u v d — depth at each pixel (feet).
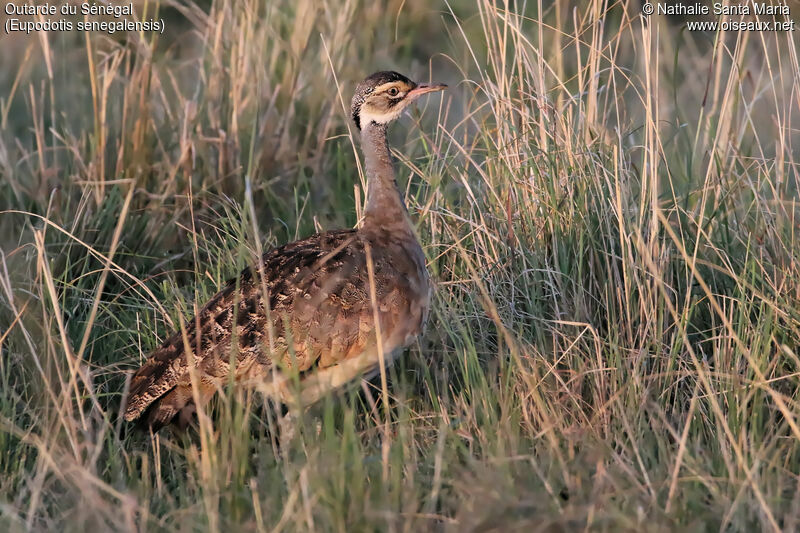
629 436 31.76
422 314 36.40
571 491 30.09
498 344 37.70
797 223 42.80
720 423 32.91
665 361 36.42
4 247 44.04
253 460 33.50
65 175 49.67
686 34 64.49
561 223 41.27
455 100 63.77
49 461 29.63
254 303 33.86
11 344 37.45
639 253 38.65
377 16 65.00
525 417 33.86
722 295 39.06
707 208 45.50
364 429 36.32
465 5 70.69
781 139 42.19
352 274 34.81
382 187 37.52
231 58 52.44
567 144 41.96
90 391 32.55
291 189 52.13
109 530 28.50
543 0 64.39
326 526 28.32
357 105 38.14
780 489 29.53
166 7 67.00
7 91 63.26
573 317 38.91
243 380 33.58
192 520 29.19
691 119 60.08
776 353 36.32
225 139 50.21
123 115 49.37
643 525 27.99
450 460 31.91
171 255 46.26
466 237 42.57
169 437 35.42
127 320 41.09
